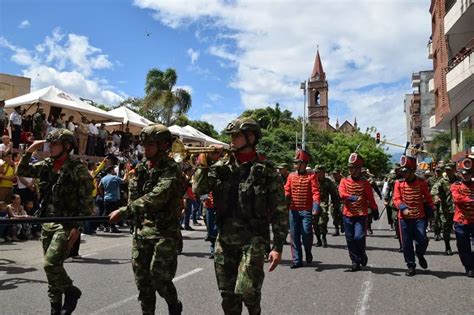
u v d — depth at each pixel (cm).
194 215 1655
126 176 1383
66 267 795
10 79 2466
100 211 1355
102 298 575
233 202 378
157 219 414
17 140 1444
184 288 634
